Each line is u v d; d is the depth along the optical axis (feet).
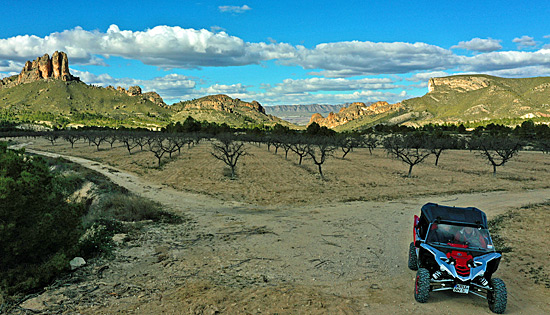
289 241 42.75
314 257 36.19
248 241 42.63
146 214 57.52
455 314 23.17
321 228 50.39
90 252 34.73
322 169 138.41
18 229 27.61
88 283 27.58
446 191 90.68
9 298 24.00
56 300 24.21
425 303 24.90
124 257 34.71
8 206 26.37
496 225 51.96
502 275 31.22
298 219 57.36
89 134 322.34
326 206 71.15
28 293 25.22
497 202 75.05
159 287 27.30
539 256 36.42
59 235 30.40
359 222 54.70
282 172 128.67
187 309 23.38
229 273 30.99
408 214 61.67
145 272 30.76
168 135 339.57
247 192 89.45
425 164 160.15
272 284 28.43
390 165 155.33
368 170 136.05
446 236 26.48
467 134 424.46
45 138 375.66
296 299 25.36
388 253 37.86
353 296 26.14
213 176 118.52
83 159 187.32
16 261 27.89
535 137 320.09
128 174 127.03
